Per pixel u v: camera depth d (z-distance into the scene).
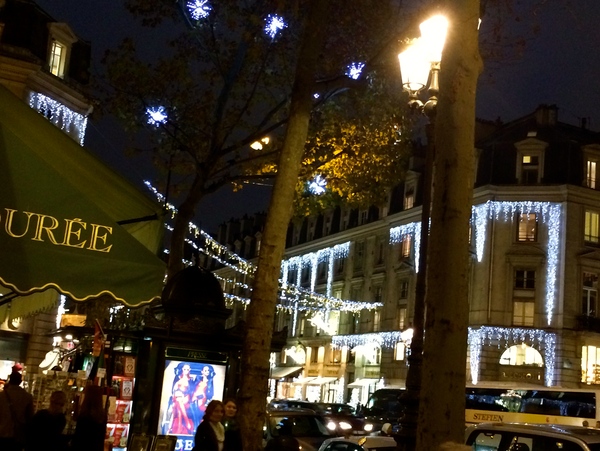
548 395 25.97
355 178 16.80
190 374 10.80
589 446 7.62
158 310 11.16
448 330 5.63
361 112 16.20
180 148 16.56
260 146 15.96
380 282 51.69
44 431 8.19
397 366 48.03
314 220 61.97
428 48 10.37
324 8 10.96
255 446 9.42
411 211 48.59
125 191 8.64
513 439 8.24
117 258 6.51
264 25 14.42
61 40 30.72
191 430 10.67
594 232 42.19
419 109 11.10
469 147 6.02
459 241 5.81
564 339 40.22
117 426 11.02
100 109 16.06
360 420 23.92
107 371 11.77
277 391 60.78
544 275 41.53
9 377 9.05
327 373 56.25
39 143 8.00
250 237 73.88
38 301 9.73
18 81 28.72
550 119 44.66
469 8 6.26
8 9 29.28
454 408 5.49
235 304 74.19
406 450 9.38
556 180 42.12
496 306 41.81
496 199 43.00
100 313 16.52
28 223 6.30
